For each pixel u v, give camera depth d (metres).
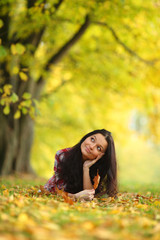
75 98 16.92
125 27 10.37
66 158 4.25
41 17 8.05
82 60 12.80
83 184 4.20
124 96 14.49
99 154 4.18
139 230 2.27
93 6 8.69
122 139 17.88
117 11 8.94
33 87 10.73
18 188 5.06
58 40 11.38
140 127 17.78
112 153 4.25
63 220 2.45
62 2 8.89
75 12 9.03
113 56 12.66
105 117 18.03
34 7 7.69
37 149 19.34
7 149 11.20
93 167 4.38
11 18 8.73
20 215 2.30
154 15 9.30
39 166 19.89
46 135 18.95
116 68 12.70
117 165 4.44
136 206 3.70
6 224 2.09
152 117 14.77
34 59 9.90
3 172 11.28
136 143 39.34
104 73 13.33
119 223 2.38
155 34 10.66
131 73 12.71
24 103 5.95
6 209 2.70
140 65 12.38
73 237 1.91
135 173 36.19
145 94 13.67
